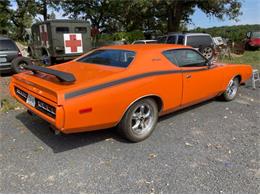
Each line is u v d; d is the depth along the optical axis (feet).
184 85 13.87
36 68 11.75
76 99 9.62
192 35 38.40
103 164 10.29
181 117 15.48
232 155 11.05
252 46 66.03
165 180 9.29
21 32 102.37
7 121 14.56
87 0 83.25
